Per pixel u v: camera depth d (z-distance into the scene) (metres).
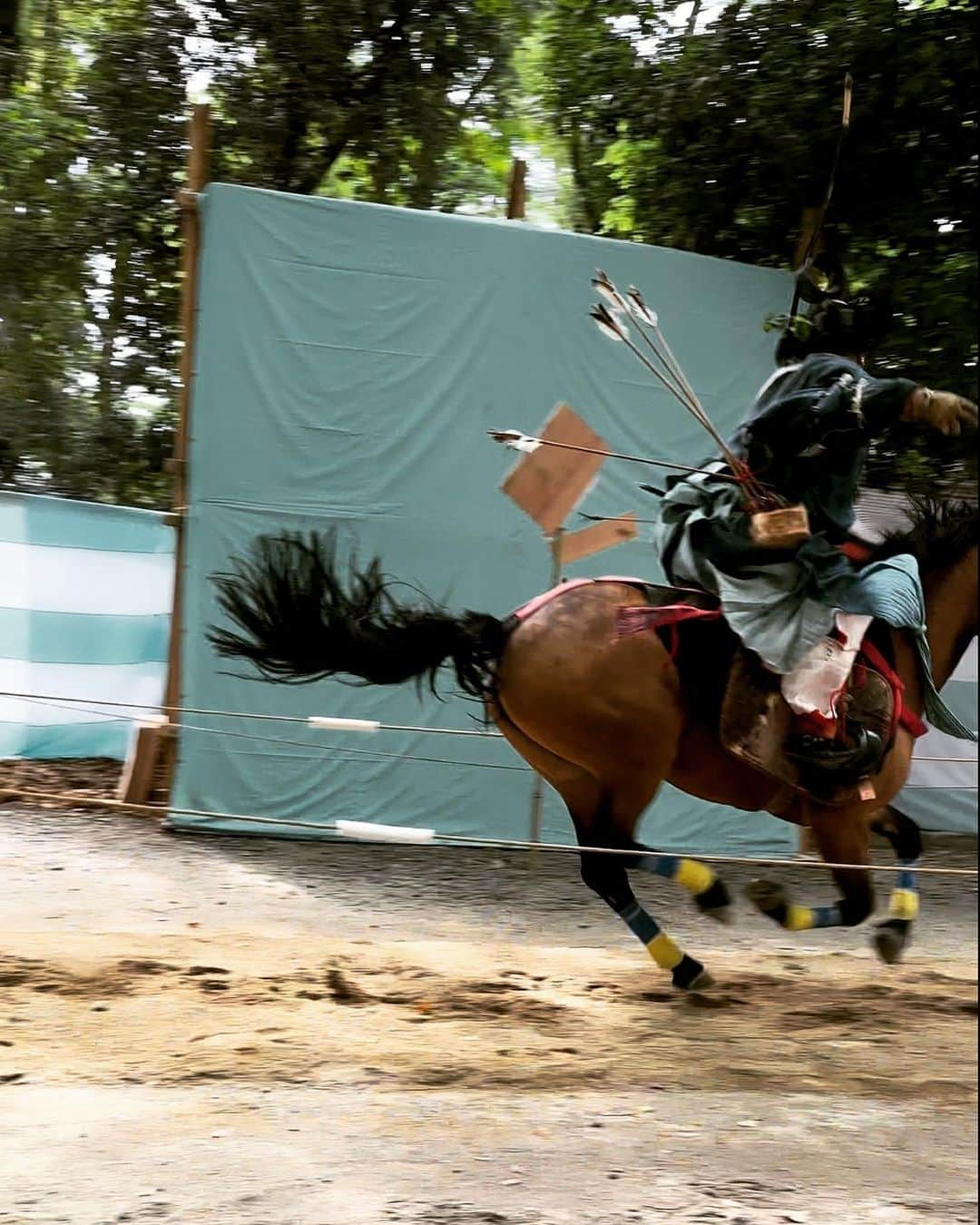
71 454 14.75
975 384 11.65
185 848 10.05
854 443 6.53
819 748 6.42
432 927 8.44
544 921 8.86
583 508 10.86
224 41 14.56
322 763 10.59
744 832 11.29
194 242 10.56
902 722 6.73
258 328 10.35
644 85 12.84
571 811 6.91
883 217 12.13
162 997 6.43
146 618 11.70
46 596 11.30
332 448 10.48
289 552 6.70
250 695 10.41
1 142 14.48
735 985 7.17
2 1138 4.75
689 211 12.91
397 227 10.57
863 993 7.16
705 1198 4.46
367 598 6.69
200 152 10.72
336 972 6.73
